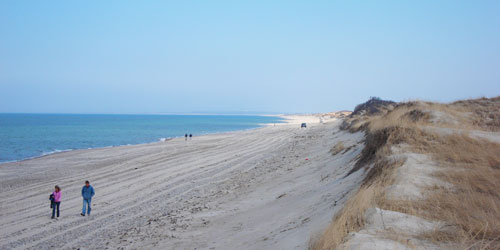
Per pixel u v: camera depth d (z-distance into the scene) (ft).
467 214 18.74
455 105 77.87
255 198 49.06
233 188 62.49
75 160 128.36
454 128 46.09
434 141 39.34
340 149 74.18
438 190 23.59
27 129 391.45
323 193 38.34
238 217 39.52
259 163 98.17
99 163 118.11
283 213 35.14
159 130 386.73
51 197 51.70
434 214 19.27
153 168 101.30
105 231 43.27
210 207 48.49
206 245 30.27
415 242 15.65
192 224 39.93
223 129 407.44
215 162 109.60
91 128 422.82
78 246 37.93
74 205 59.52
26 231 45.73
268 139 204.95
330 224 21.15
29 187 78.69
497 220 17.51
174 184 75.10
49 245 39.55
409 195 23.04
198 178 80.89
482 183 24.31
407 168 29.68
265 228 31.12
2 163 123.65
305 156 94.12
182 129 407.85
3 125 487.20
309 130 273.54
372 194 23.58
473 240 15.47
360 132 100.32
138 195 65.77
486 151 32.83
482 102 76.79
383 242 15.65
